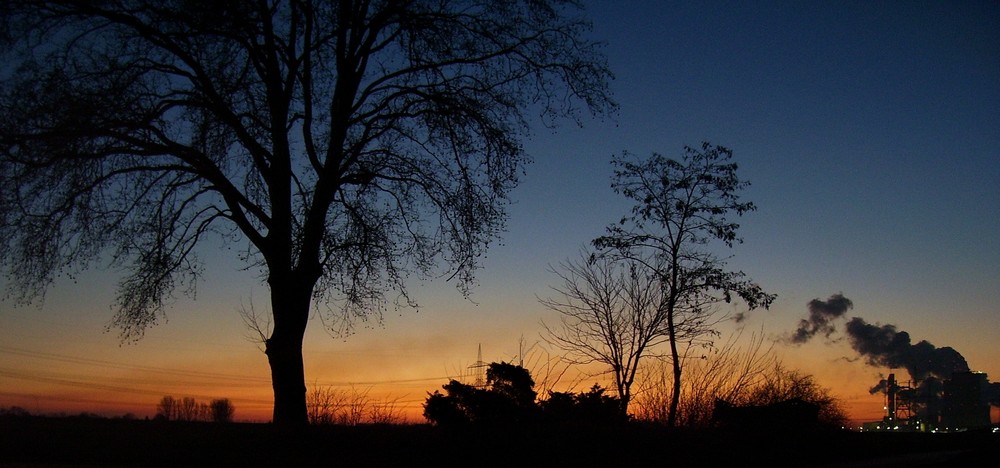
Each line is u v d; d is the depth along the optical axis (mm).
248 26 18281
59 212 17375
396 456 13297
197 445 13484
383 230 19969
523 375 16438
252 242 19516
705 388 21438
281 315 18766
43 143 16797
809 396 22328
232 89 18359
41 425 14977
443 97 19688
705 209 21734
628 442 15086
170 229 19219
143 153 18234
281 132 19297
